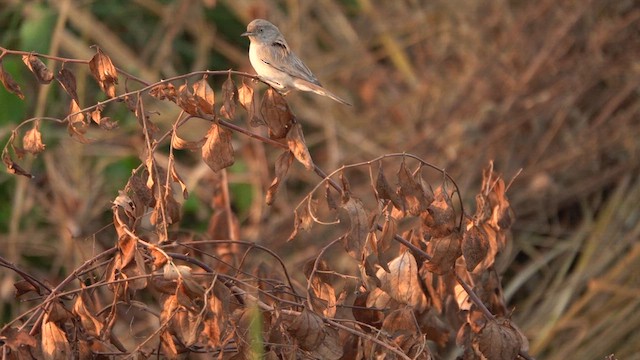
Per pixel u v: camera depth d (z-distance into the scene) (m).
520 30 14.89
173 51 15.20
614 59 14.42
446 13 15.86
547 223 13.74
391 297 6.40
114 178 13.03
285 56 8.32
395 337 6.77
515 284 12.88
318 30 16.30
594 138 13.91
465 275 6.87
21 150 6.30
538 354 12.41
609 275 12.66
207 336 5.68
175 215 6.05
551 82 14.34
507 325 6.43
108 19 15.11
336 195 12.14
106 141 13.33
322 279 6.38
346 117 15.30
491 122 14.05
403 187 6.06
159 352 6.31
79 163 13.04
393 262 6.32
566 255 13.42
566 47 14.53
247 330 5.97
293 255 12.56
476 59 15.26
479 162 13.76
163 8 15.05
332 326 6.03
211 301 5.66
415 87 15.79
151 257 6.17
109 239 12.69
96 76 6.03
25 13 14.62
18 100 12.39
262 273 7.55
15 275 11.91
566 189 13.82
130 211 6.00
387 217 6.04
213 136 6.00
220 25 15.45
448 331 7.00
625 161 13.89
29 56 6.10
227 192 8.55
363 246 5.95
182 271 5.63
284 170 6.16
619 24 14.55
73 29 14.90
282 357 5.96
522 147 14.02
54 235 12.64
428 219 6.23
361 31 16.55
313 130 15.13
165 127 13.94
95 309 6.75
